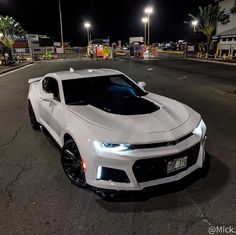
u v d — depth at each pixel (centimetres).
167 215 278
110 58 3247
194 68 1841
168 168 291
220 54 2948
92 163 286
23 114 698
